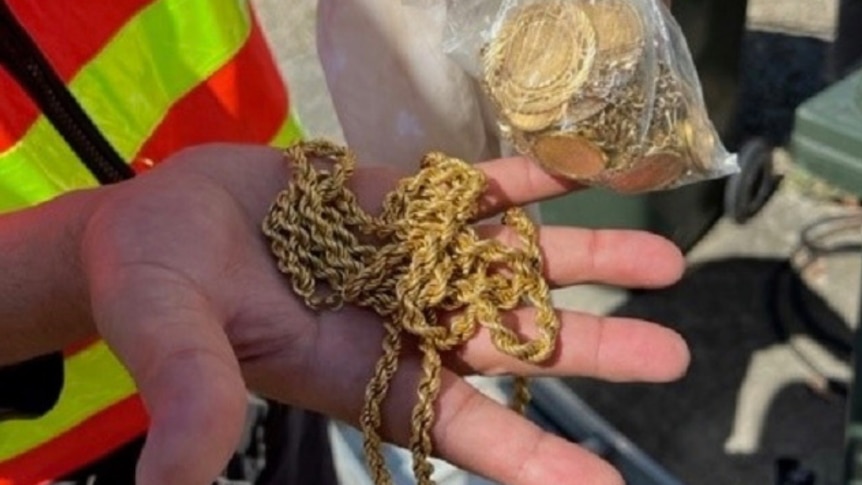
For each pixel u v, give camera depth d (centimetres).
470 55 47
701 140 43
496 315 34
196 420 24
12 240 31
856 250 74
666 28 43
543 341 33
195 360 25
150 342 26
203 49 40
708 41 69
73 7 36
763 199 77
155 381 25
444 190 37
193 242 30
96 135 35
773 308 72
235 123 41
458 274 35
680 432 67
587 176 41
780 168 79
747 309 72
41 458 36
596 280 36
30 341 31
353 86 52
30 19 36
